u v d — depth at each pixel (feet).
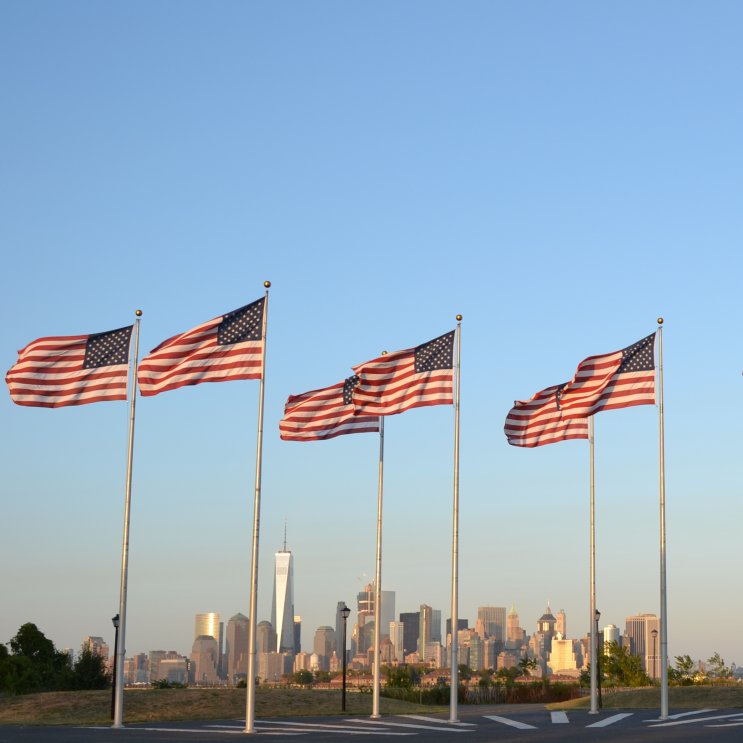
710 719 168.76
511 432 178.19
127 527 152.97
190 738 134.72
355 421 170.50
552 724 162.30
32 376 148.97
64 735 139.33
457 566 160.25
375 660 173.58
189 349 145.89
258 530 144.15
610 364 167.73
